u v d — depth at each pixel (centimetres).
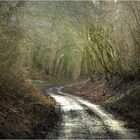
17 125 1925
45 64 9669
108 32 4409
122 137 1831
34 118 2348
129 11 3020
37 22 2966
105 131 2023
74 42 6625
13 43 2455
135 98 3000
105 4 4222
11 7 2216
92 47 4934
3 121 1825
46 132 1959
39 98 3441
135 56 3269
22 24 2559
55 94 5153
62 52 9669
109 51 4469
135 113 2595
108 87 4681
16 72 2820
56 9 3828
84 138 1798
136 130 2055
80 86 6544
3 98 2314
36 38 3055
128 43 3419
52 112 2870
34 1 2736
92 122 2384
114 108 3192
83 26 5212
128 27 3170
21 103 2547
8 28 2348
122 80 4294
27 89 3428
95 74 5981
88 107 3372
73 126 2202
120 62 3925
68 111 3019
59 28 5828
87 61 5938
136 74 3691
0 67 2202
